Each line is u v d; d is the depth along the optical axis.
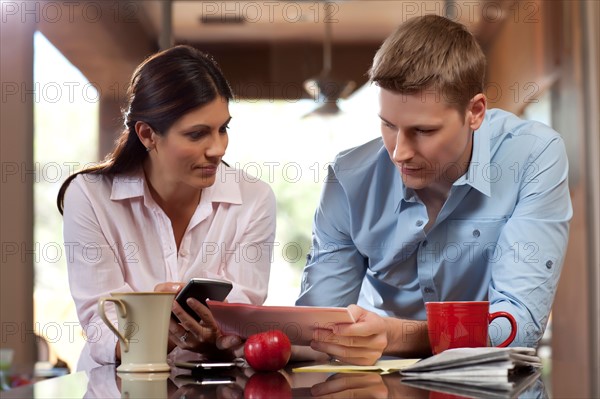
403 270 1.81
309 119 4.77
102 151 4.03
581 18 3.96
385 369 1.26
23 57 3.94
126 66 4.16
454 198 1.70
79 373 1.28
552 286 1.60
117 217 1.81
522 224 1.63
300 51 4.91
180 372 1.30
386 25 4.87
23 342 3.79
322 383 1.10
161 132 1.65
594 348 3.84
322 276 1.86
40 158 3.95
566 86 4.02
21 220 3.88
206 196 1.88
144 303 1.28
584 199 3.91
